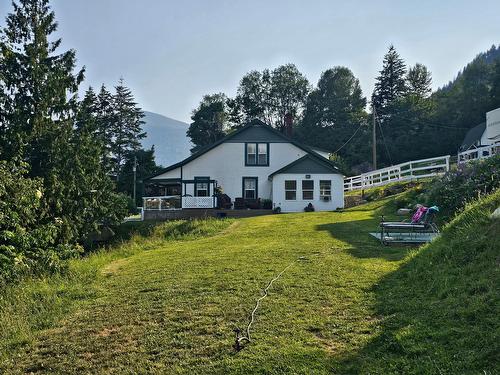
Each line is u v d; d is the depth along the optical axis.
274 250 10.88
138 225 24.94
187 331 5.81
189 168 31.73
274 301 6.59
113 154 63.22
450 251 7.00
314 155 29.58
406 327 5.04
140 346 5.49
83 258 13.84
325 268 8.35
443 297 5.73
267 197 31.73
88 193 21.08
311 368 4.49
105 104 66.00
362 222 16.12
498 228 6.70
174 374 4.73
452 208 14.22
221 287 7.66
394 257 9.03
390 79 81.06
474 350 4.27
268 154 31.83
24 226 14.07
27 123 19.80
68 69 21.98
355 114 71.12
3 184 12.95
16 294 8.40
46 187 18.84
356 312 5.85
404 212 17.27
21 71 20.39
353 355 4.65
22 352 5.69
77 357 5.39
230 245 12.77
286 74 85.25
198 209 28.27
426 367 4.16
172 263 10.40
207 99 92.75
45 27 21.08
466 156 24.05
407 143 58.84
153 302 7.20
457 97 64.81
